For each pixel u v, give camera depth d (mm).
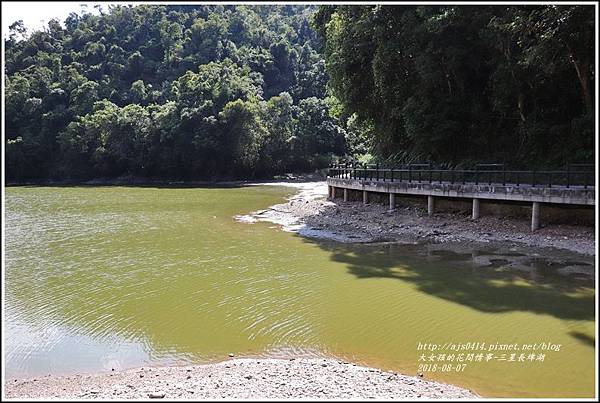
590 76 22438
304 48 103750
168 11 116938
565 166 22141
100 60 100875
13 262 17266
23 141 78125
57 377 8602
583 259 15609
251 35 105250
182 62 94188
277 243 20406
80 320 11414
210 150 69688
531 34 22438
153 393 7551
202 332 10625
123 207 35594
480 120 27828
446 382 8172
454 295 12688
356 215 25953
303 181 67312
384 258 17078
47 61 98125
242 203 37469
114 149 74312
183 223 26609
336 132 75188
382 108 32844
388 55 27609
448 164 27359
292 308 12023
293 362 8953
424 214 23609
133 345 10016
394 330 10492
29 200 42312
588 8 18625
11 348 9945
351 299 12633
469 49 26250
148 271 15820
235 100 71125
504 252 17078
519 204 20156
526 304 11820
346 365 8789
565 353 9141
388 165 30859
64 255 18406
